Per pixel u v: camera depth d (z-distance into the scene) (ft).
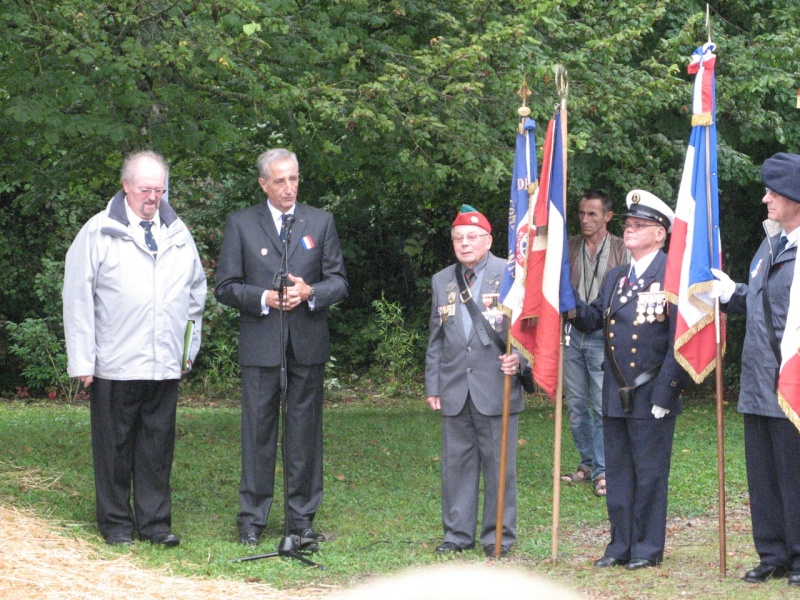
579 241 25.81
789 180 15.92
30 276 51.78
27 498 21.70
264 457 20.06
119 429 19.31
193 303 20.31
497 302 19.57
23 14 22.24
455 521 19.67
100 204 52.49
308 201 36.70
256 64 24.90
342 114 25.48
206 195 49.11
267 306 19.79
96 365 19.27
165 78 25.29
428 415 37.78
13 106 21.91
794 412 15.64
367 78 26.45
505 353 19.44
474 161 26.37
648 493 18.07
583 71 28.35
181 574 17.51
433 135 27.37
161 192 19.30
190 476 25.54
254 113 26.58
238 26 23.02
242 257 20.26
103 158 28.81
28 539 18.01
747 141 36.29
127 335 19.19
